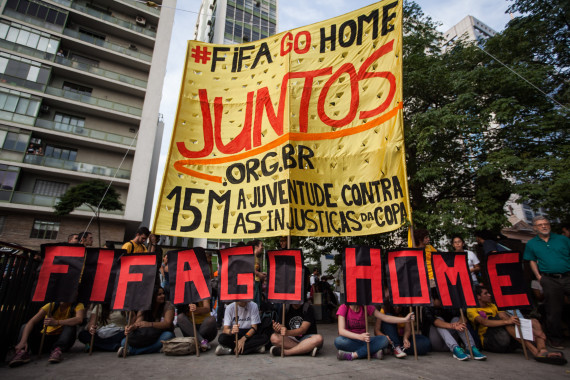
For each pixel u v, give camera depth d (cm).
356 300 406
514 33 1109
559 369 350
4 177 1817
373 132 537
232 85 627
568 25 1083
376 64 564
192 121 594
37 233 1883
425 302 405
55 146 2073
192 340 418
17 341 405
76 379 297
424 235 533
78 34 2255
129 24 2480
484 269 452
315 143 552
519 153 995
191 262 439
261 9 3888
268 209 520
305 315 439
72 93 2134
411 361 386
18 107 1936
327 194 523
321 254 1155
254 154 567
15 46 2006
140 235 538
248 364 365
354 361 384
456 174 1084
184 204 538
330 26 618
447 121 930
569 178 791
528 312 560
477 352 399
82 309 427
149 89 2383
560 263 461
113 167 2181
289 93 576
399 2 566
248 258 431
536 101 1008
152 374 317
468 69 1173
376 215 500
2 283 358
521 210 2753
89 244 554
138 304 415
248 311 443
